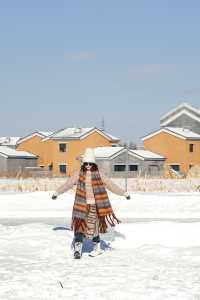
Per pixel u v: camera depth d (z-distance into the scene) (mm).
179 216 18328
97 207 9195
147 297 5902
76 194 9266
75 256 8703
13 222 16703
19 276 6988
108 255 9141
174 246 10906
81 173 9367
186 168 73500
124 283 6570
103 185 9414
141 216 18344
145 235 11609
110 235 11680
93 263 8211
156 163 73188
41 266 7844
